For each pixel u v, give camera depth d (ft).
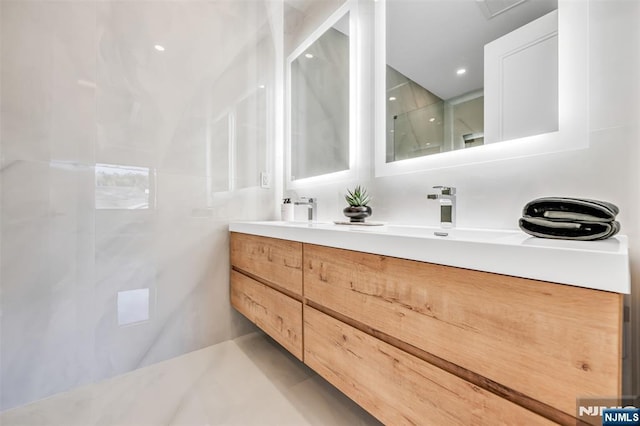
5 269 3.70
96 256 4.28
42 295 3.91
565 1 2.84
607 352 1.42
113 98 4.39
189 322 5.19
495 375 1.83
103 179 4.33
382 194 4.68
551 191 2.91
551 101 2.95
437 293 2.14
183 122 5.10
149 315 4.75
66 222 4.06
